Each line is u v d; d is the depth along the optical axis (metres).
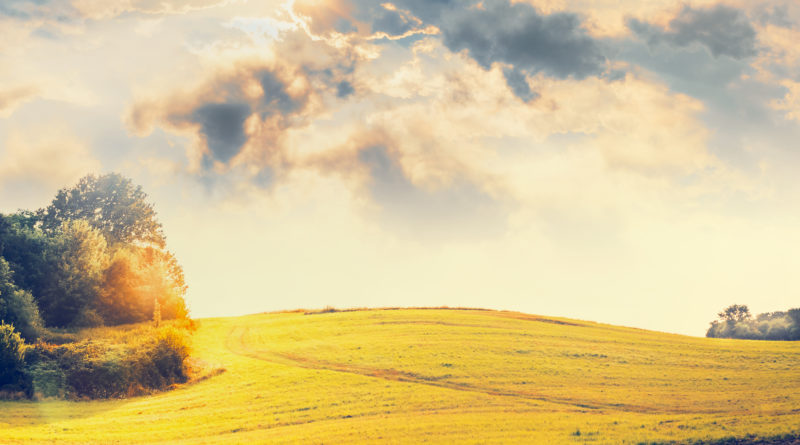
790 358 53.47
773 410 35.53
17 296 55.66
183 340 53.75
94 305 66.44
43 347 47.91
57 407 41.56
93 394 45.25
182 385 49.44
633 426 31.05
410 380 47.47
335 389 44.72
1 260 59.50
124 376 47.12
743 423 30.23
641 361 53.34
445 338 63.81
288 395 43.75
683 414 35.81
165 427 36.50
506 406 38.75
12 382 43.94
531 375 48.03
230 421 37.62
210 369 53.66
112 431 35.47
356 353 57.97
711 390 42.62
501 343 60.84
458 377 47.69
